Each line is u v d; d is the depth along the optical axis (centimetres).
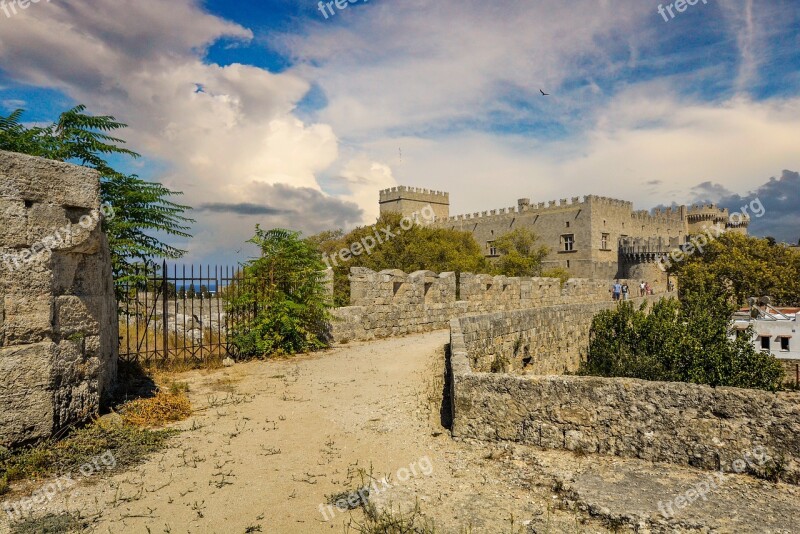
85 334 706
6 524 470
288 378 1103
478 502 530
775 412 565
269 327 1388
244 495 547
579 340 1980
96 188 707
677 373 1658
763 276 4706
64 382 656
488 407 704
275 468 621
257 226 1442
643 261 7494
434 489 564
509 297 2484
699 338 1725
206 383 1048
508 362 1420
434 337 1766
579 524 480
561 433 660
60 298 662
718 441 586
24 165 618
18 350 600
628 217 8156
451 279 2139
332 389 1006
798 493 523
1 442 581
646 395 625
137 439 679
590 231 7450
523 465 617
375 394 967
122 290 1107
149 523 484
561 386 666
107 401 810
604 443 638
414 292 1925
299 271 1453
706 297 1875
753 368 1628
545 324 1692
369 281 1741
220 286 1280
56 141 983
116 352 984
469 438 711
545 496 538
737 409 582
